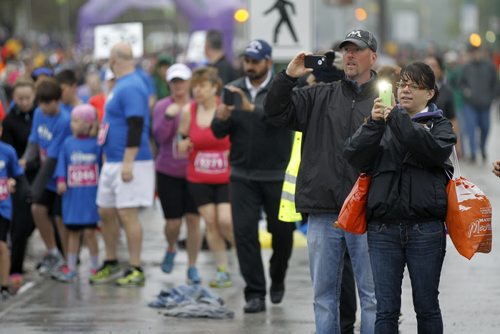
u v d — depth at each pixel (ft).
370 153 59.41
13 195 101.19
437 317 60.44
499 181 171.22
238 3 250.78
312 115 66.13
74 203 100.17
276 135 84.17
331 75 77.20
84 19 256.93
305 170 66.13
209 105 95.20
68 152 100.07
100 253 117.80
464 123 212.84
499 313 82.23
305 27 112.37
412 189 59.21
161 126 99.60
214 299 86.94
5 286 93.66
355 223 60.90
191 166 95.91
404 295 89.25
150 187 98.22
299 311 84.94
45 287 97.86
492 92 202.80
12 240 101.71
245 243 84.74
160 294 88.89
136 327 80.33
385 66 76.95
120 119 97.09
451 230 59.77
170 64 144.15
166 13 309.63
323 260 66.13
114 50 97.25
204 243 117.91
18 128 106.63
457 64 234.38
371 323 65.51
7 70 161.38
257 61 84.94
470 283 93.61
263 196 85.10
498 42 511.40
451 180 59.57
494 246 112.78
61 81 104.58
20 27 482.69
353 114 65.16
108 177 97.86
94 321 82.64
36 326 81.00
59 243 108.06
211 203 95.91
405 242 59.77
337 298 66.90
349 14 273.75
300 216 73.92
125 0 255.09
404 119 57.93
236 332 78.23
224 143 95.25
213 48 136.36
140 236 98.07
